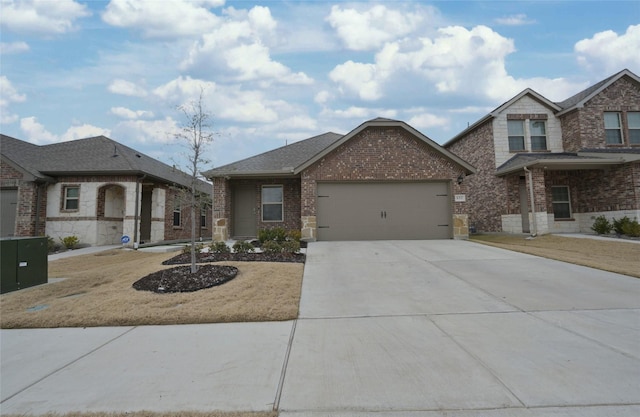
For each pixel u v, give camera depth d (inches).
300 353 155.4
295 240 446.0
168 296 242.4
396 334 176.9
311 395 119.1
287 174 558.9
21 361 152.9
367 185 541.0
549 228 609.0
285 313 209.0
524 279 284.2
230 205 603.2
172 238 751.7
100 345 170.2
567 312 205.6
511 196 599.2
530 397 115.1
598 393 116.9
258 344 167.3
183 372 138.9
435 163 537.6
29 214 592.4
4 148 625.0
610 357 144.7
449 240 516.4
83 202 618.8
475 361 143.0
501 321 193.0
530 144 636.7
